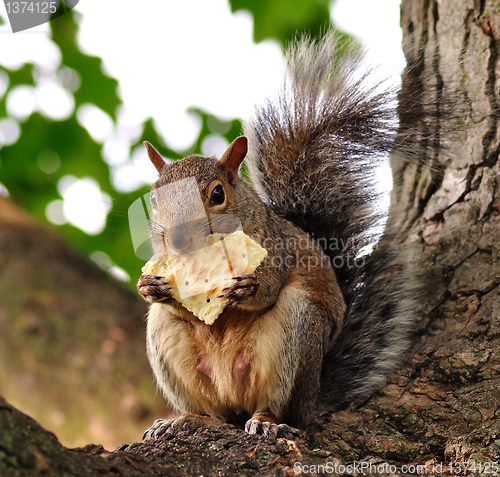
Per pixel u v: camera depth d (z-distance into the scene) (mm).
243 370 6062
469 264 6180
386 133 7562
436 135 6977
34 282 9344
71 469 3271
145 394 8695
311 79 8000
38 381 8555
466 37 6832
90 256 10500
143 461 3955
